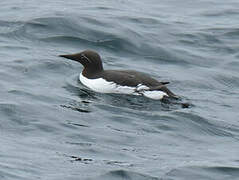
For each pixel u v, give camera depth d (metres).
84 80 22.56
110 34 26.45
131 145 18.47
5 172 16.09
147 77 22.09
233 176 17.08
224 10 30.80
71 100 21.09
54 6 29.23
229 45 26.91
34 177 16.11
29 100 20.59
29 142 18.02
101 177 16.42
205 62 25.38
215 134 19.64
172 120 20.12
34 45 25.38
